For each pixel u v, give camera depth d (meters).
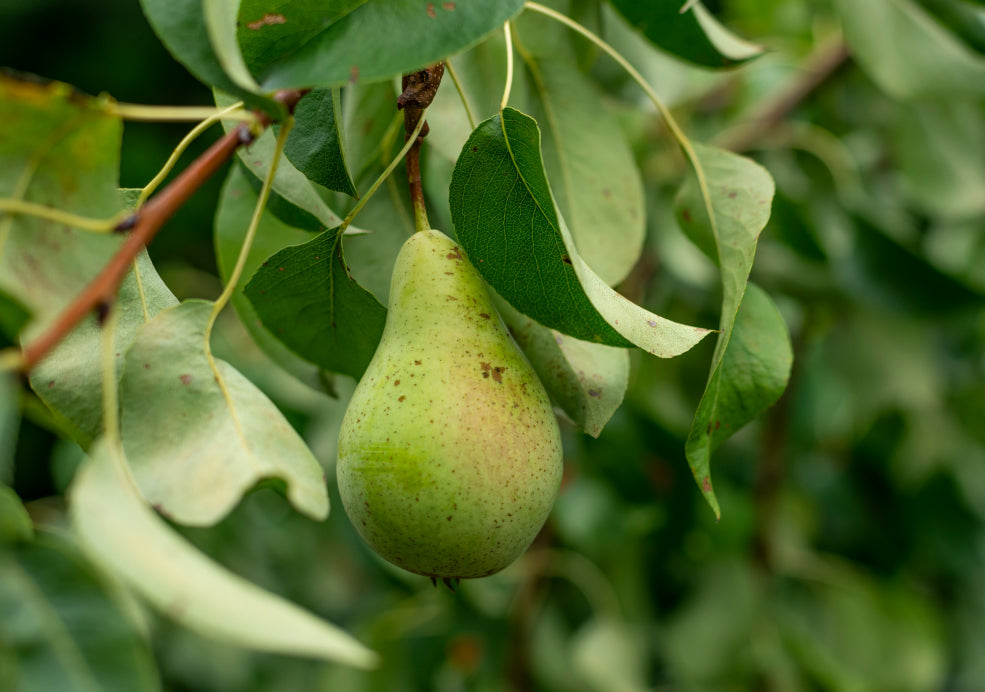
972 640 0.97
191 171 0.42
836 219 0.83
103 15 1.69
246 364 0.90
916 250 0.76
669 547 0.83
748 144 0.82
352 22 0.44
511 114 0.45
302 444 0.44
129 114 0.41
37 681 0.40
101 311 0.40
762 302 0.50
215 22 0.41
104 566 0.39
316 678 0.97
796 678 0.83
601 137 0.56
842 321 0.85
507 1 0.44
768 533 0.86
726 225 0.50
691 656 0.80
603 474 0.81
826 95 0.90
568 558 0.84
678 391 0.86
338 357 0.52
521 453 0.45
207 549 0.92
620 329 0.44
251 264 0.56
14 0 1.64
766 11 1.00
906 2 0.68
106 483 0.40
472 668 0.84
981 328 0.92
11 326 0.42
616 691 0.74
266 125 0.43
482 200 0.46
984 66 0.67
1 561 0.40
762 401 0.49
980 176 0.82
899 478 0.92
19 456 1.42
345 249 0.54
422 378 0.46
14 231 0.42
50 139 0.41
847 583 0.89
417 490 0.45
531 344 0.49
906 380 0.84
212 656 0.96
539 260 0.46
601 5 0.58
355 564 1.02
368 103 0.54
